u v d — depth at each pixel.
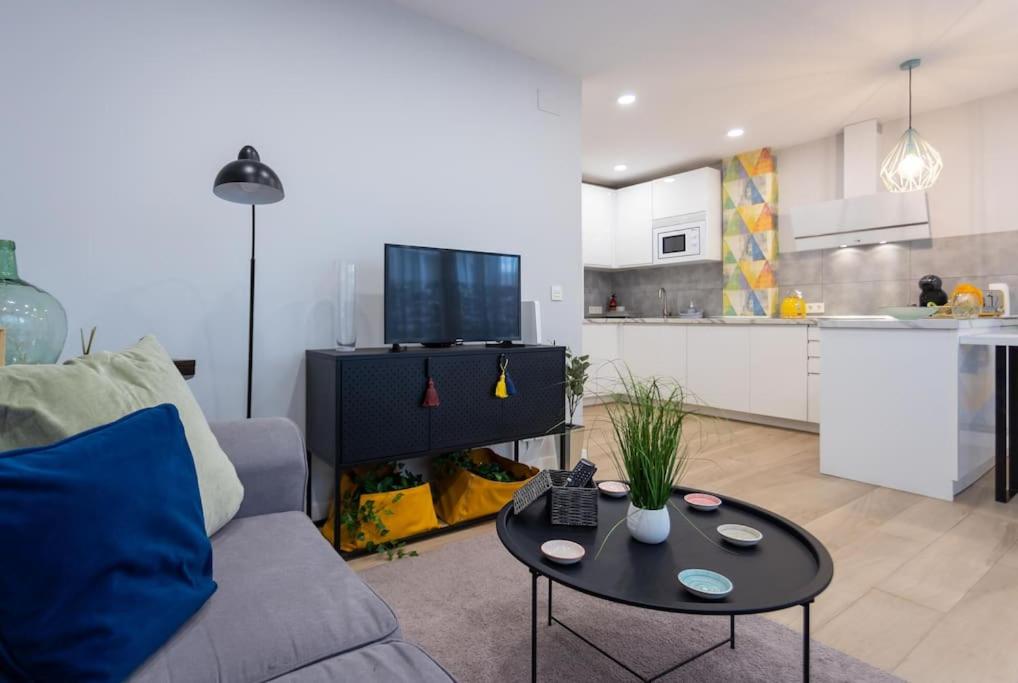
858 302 4.62
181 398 1.27
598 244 5.96
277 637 0.87
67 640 0.72
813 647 1.55
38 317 1.56
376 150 2.73
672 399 1.43
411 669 0.83
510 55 3.26
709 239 5.29
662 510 1.33
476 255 2.70
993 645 1.56
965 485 2.95
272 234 2.44
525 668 1.46
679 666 1.42
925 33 3.12
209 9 2.28
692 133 4.69
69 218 2.01
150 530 0.87
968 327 2.82
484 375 2.54
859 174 4.46
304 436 2.52
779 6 2.86
